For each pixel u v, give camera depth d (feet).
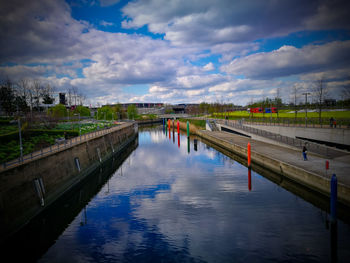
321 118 169.68
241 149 140.36
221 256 47.67
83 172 116.98
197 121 325.62
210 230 58.08
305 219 62.18
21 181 67.77
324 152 109.40
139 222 64.23
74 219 68.39
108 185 99.66
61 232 60.75
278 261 45.55
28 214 68.74
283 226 58.75
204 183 96.12
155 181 102.37
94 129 214.48
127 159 158.71
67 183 97.96
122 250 51.44
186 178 104.68
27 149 115.85
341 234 54.13
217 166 125.70
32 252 52.54
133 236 57.16
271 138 152.66
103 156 153.89
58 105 291.99
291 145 129.59
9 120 196.24
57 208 80.02
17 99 264.52
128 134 248.32
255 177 103.40
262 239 53.31
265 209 69.10
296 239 52.80
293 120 186.09
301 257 46.52
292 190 85.56
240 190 86.28
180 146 203.72
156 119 617.21
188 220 63.93
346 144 111.04
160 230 59.31
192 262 46.16
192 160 143.43
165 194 85.30
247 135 189.67
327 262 44.83
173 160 146.00
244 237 54.44
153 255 49.08
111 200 81.66
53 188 86.07
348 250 48.14
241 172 112.27
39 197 75.05
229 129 237.66
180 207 72.95
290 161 97.04
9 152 109.91
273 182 95.61
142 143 237.86
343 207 64.18
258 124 193.47
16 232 62.64
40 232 62.54
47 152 89.45
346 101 261.85
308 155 109.81
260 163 116.98
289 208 69.41
